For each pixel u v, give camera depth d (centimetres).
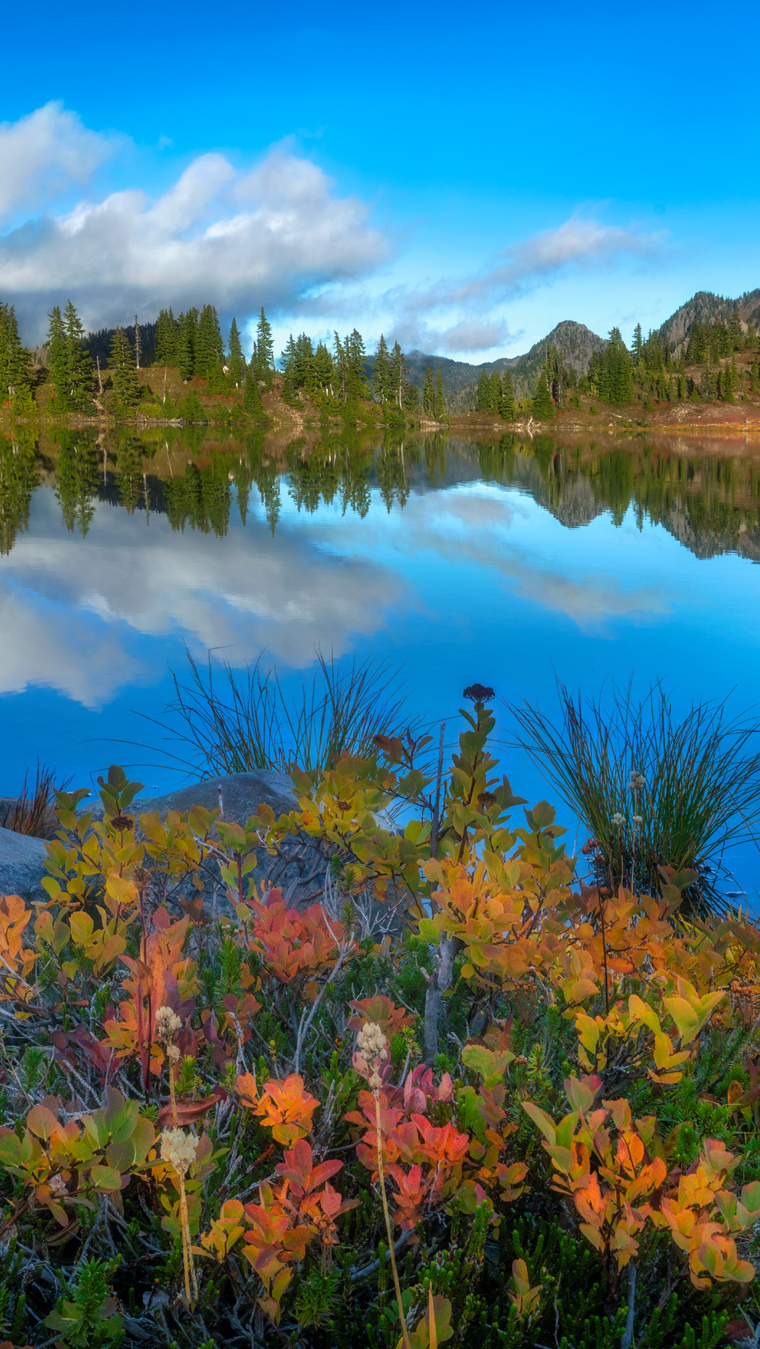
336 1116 134
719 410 13875
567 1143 115
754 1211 107
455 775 211
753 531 1727
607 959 186
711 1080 166
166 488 2802
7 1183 121
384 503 2341
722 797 444
